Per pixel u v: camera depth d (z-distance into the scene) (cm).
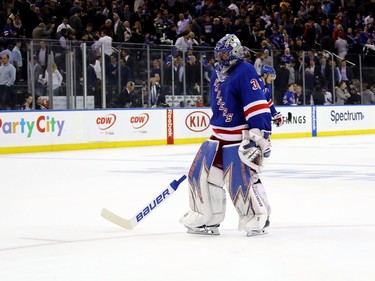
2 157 2358
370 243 861
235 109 916
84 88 2705
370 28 4072
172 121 2952
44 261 780
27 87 2588
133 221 979
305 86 3319
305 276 693
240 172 911
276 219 1061
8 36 2895
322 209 1164
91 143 2733
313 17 3862
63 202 1295
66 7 3175
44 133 2614
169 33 3309
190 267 739
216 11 3616
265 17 3709
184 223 939
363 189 1429
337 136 3416
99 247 859
